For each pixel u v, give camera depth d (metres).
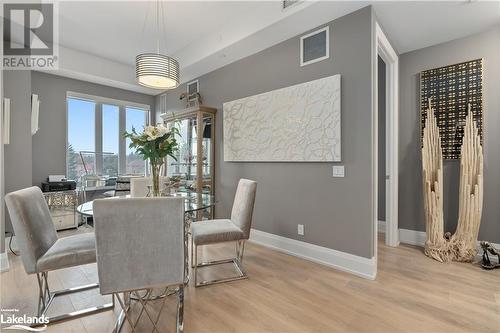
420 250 3.14
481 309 1.90
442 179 2.98
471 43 2.93
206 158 4.17
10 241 3.17
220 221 2.73
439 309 1.90
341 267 2.62
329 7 2.46
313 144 2.82
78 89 4.74
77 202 4.32
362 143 2.47
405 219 3.43
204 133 4.14
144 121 5.77
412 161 3.36
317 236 2.84
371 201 2.42
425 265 2.70
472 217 2.73
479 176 2.72
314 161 2.85
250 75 3.61
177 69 2.70
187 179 4.34
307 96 2.88
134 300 2.05
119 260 1.44
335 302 2.01
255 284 2.32
